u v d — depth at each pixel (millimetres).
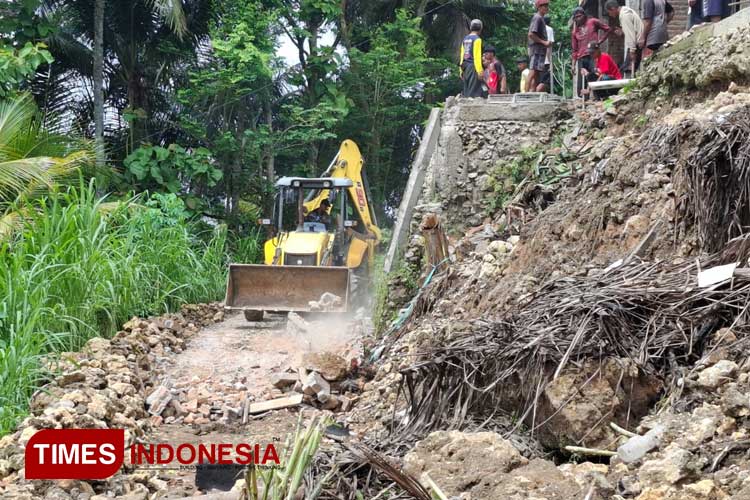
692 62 9031
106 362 9180
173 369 10102
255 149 22984
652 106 9898
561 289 5961
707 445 4320
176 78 23828
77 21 21938
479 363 5766
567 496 4199
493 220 11469
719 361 4891
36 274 9742
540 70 13836
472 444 4812
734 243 5676
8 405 7371
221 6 23094
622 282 5766
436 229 9984
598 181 8320
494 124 11961
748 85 8062
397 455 5613
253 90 22703
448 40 29656
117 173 19688
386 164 27422
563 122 11820
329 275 12461
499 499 4277
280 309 12422
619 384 5086
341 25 27484
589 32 13242
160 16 22078
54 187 12016
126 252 12164
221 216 22688
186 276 14031
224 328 12516
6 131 14031
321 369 8812
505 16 28953
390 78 25891
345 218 14977
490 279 8492
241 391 9203
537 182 10258
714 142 6352
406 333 9383
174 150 20547
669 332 5289
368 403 8094
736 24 8523
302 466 4465
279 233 14789
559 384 5195
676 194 6762
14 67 15969
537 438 5320
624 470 4508
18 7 19859
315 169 25625
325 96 24156
